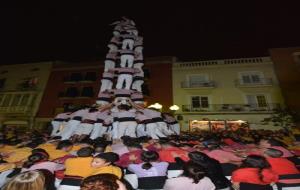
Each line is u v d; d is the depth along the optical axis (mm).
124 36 10508
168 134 8320
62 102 28016
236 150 5414
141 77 10117
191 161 4336
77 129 8195
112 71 10359
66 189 3957
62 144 5699
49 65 30453
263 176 4020
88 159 4258
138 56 10469
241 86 23562
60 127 9211
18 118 28328
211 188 3998
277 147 4988
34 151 4961
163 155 4957
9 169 4785
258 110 22359
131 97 9531
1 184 4492
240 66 24703
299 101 21500
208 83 24516
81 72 29047
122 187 3811
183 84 25297
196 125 23516
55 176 4422
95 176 3908
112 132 8203
